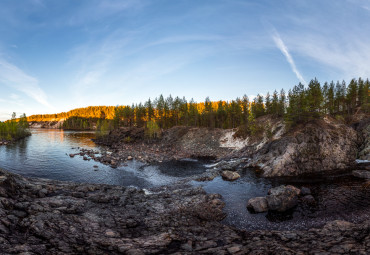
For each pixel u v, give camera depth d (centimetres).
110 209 2041
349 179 3416
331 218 2100
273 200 2348
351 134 5134
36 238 1289
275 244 1376
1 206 1569
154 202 2408
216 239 1534
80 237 1387
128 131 10462
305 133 4769
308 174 3931
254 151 6212
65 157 5588
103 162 5131
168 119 12125
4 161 4772
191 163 5572
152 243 1388
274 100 10256
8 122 12712
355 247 1225
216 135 8519
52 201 1934
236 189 3155
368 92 9462
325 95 9656
